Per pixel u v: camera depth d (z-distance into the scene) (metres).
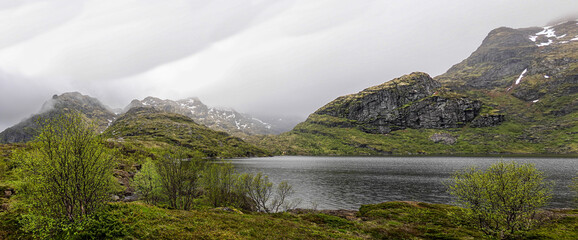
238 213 37.25
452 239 29.81
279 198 86.44
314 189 105.06
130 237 18.38
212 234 21.75
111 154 23.31
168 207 32.19
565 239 28.44
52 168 19.19
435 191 97.69
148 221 21.83
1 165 48.19
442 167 193.62
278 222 31.34
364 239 29.52
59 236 17.98
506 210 29.91
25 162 19.39
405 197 88.12
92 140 21.44
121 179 79.88
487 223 32.44
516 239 29.27
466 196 33.41
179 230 21.31
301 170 184.50
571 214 44.25
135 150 132.12
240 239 21.56
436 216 42.59
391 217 42.88
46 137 19.50
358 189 104.56
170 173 48.88
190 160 52.47
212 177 59.34
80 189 20.33
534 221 35.22
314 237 26.31
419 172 163.88
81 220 19.36
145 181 58.12
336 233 29.83
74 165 20.09
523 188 29.34
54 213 19.61
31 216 18.34
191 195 51.62
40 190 19.59
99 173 21.78
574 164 187.62
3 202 27.28
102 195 22.56
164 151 51.56
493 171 31.73
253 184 63.66
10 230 19.44
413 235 32.28
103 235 18.22
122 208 23.33
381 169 188.00
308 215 41.28
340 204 79.19
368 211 48.47
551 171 146.12
